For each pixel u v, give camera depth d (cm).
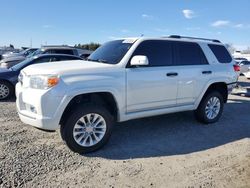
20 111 454
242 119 689
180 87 552
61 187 339
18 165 390
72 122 426
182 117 675
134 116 497
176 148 479
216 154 456
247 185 354
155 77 509
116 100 465
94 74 444
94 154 443
